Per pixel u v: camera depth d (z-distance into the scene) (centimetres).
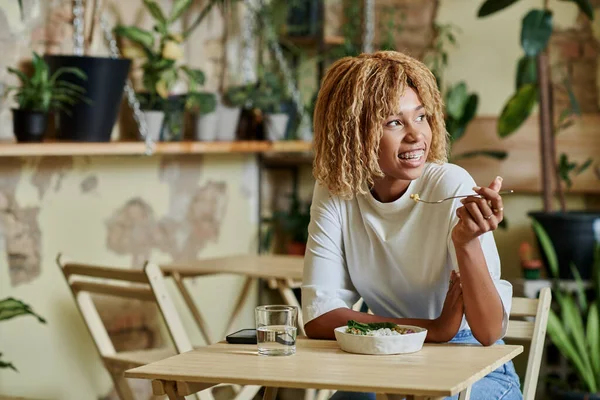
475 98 502
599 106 523
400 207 229
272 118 473
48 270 396
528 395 239
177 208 463
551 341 475
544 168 485
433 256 229
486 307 212
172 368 191
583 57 523
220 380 182
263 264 393
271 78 481
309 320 232
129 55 428
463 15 528
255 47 508
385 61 224
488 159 521
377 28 538
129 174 436
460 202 225
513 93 523
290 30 518
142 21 442
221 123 461
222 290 486
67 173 404
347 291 242
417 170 222
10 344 380
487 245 224
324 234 239
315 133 232
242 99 464
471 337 233
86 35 402
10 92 376
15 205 382
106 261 423
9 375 379
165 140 428
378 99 219
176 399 189
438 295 236
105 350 362
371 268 238
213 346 217
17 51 380
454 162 523
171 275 396
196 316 397
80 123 374
